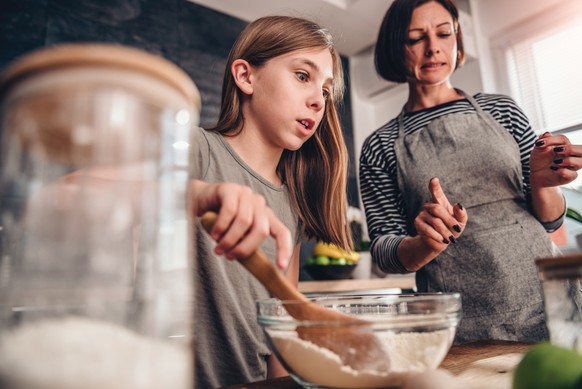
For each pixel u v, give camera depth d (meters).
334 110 0.95
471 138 1.09
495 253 1.01
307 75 0.83
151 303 0.24
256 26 0.91
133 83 0.24
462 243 1.04
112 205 0.24
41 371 0.21
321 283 1.60
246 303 0.80
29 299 0.23
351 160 2.39
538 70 2.03
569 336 0.37
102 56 0.23
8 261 0.23
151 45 1.85
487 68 2.17
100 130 0.23
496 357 0.53
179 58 1.92
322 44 0.86
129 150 0.24
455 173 1.08
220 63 2.04
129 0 1.82
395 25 1.15
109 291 0.24
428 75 1.13
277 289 0.41
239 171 0.85
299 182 0.96
